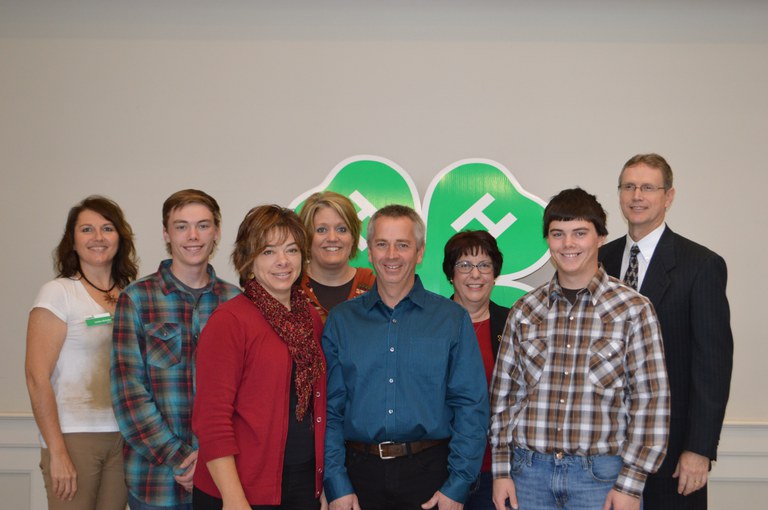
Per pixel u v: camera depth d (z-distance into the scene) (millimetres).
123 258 2412
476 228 2986
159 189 3166
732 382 3123
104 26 3166
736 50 3135
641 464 1803
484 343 2299
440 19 3154
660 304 2213
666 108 3141
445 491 1886
